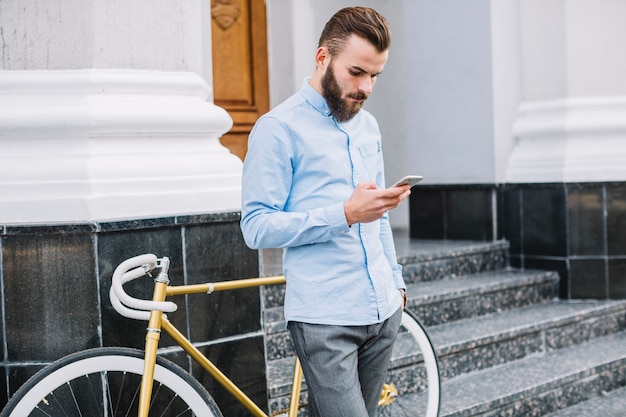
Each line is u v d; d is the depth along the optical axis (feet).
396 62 19.38
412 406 12.07
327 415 7.28
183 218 9.36
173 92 9.72
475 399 12.19
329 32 7.07
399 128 19.44
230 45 17.71
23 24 9.12
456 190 18.08
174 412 9.28
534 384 12.86
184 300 9.45
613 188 16.11
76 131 9.00
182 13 9.90
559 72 16.70
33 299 8.80
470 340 13.29
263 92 18.35
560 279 16.53
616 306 15.98
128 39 9.43
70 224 8.68
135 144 9.36
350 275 7.29
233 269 9.89
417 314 13.96
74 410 8.82
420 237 18.78
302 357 7.37
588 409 13.38
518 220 17.22
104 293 8.83
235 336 9.91
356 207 6.82
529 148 17.29
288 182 7.18
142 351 8.00
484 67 17.42
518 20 17.52
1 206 8.73
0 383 8.84
